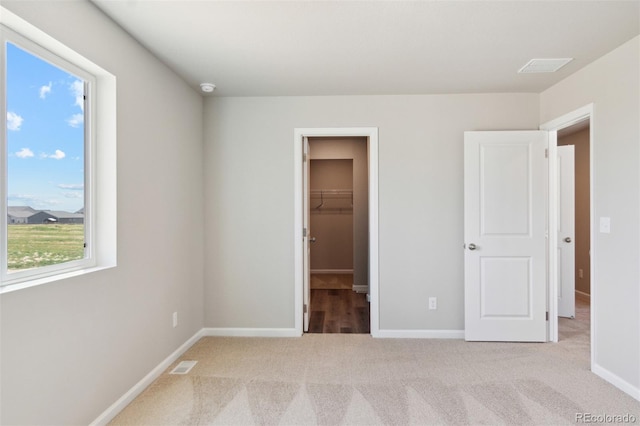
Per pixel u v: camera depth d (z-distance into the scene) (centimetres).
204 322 348
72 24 174
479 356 292
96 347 192
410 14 200
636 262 225
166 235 271
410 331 340
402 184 341
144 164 239
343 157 539
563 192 400
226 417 205
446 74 289
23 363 149
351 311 433
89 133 202
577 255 502
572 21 207
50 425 162
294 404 219
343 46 239
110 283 204
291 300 346
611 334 243
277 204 346
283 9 195
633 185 227
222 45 237
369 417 205
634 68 227
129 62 222
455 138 339
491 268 326
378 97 341
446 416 205
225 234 348
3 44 150
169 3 188
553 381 247
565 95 297
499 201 325
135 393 227
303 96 343
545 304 324
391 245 342
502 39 230
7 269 152
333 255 684
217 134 347
